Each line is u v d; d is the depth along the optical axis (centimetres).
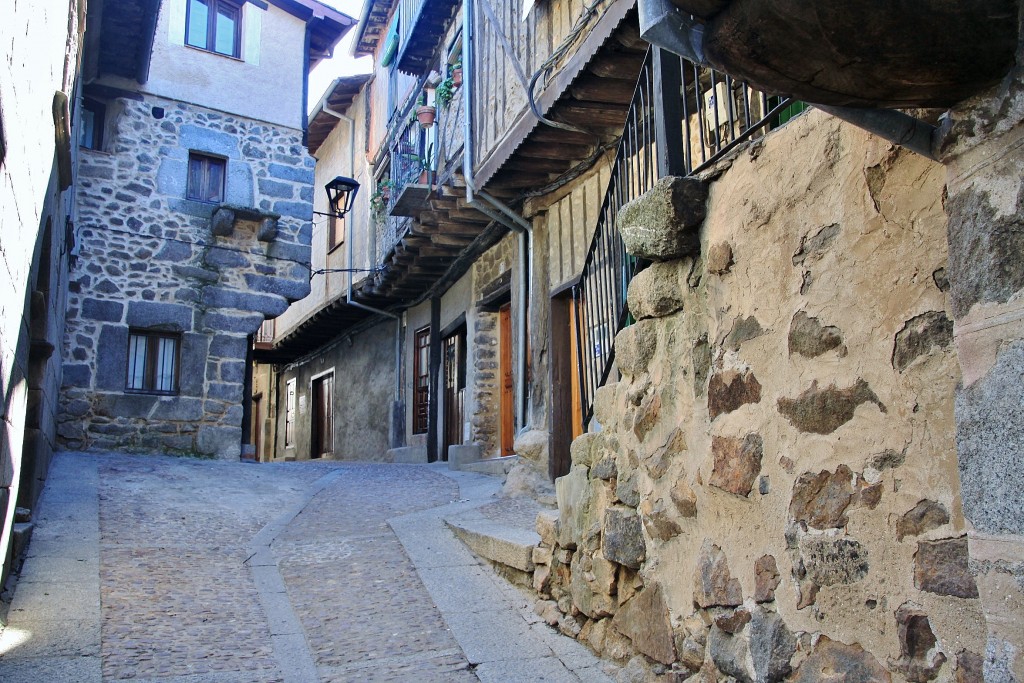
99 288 980
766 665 242
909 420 201
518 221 799
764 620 246
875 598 207
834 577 221
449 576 466
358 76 1504
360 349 1552
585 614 362
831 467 225
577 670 338
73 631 367
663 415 308
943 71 161
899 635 199
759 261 261
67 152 521
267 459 2081
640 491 321
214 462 948
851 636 214
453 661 354
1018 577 152
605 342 432
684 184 292
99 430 951
